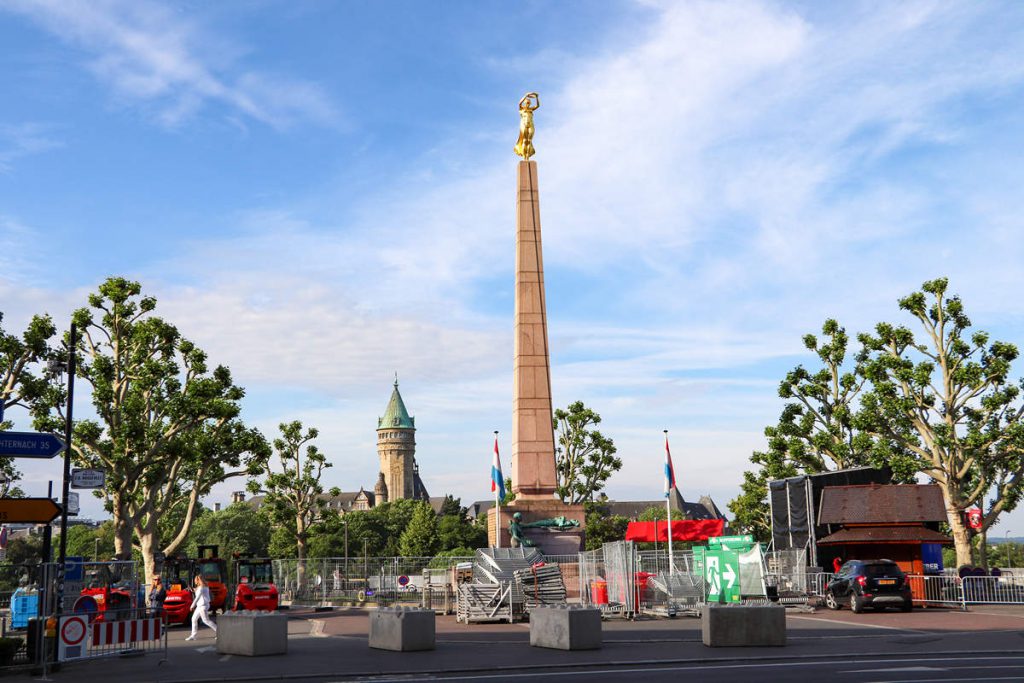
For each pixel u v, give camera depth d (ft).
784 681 48.78
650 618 104.53
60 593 67.31
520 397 140.67
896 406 165.89
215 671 59.16
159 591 113.50
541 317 143.23
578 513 136.67
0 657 62.64
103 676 58.18
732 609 68.95
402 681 52.21
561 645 68.64
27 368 141.69
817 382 195.00
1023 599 115.44
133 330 161.38
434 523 456.04
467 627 96.48
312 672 57.26
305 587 153.69
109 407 155.02
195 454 160.76
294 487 230.27
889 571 106.42
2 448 66.44
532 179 148.15
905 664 55.93
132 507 169.17
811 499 142.41
